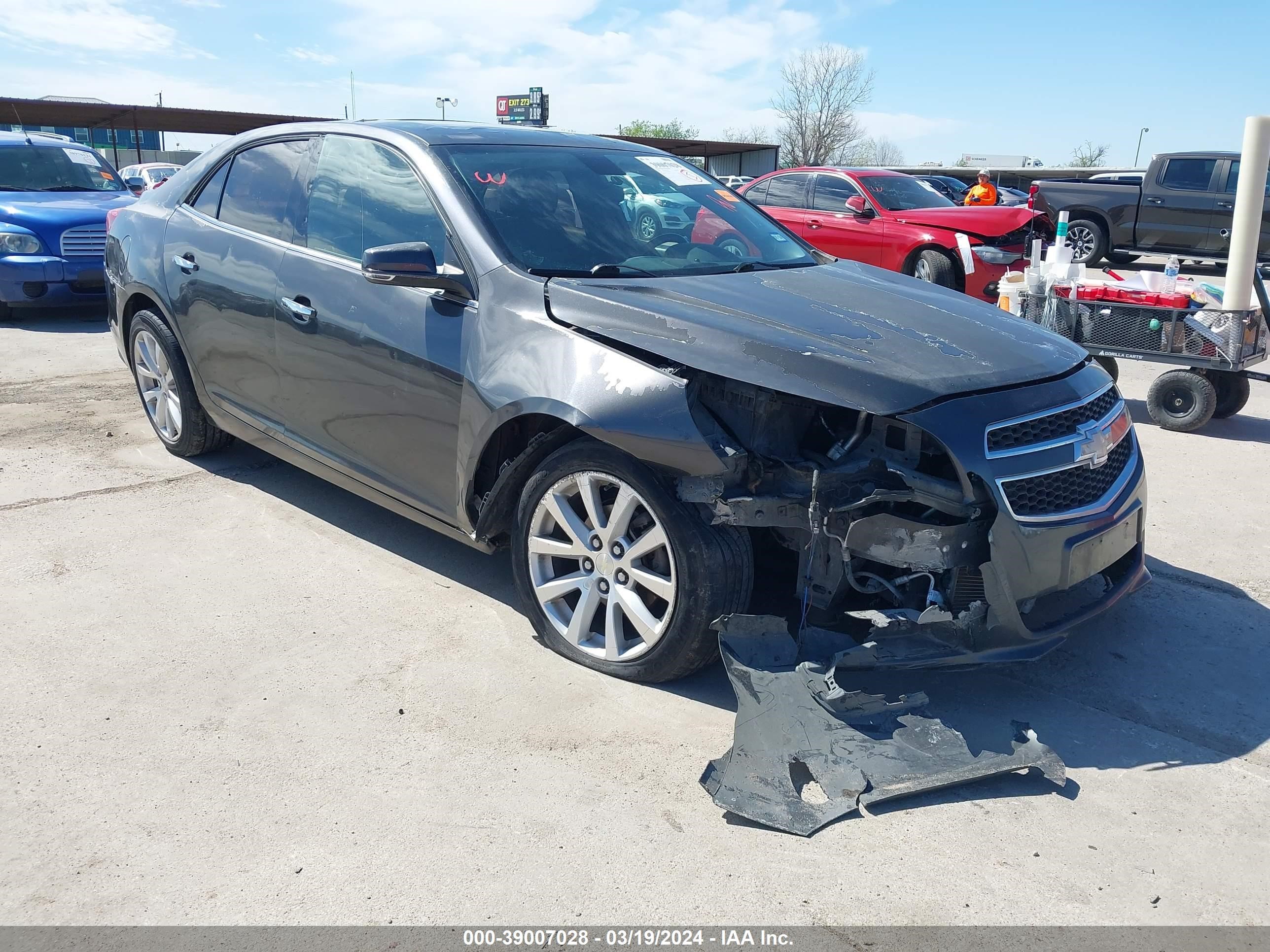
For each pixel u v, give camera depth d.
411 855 2.37
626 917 2.18
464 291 3.40
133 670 3.19
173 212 4.81
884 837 2.46
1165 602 3.88
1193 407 6.38
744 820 2.50
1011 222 10.57
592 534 3.14
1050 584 2.90
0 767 2.67
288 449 4.24
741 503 2.81
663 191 4.17
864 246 11.41
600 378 2.99
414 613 3.62
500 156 3.86
